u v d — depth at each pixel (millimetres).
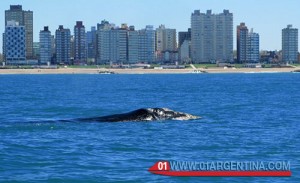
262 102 112375
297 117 78375
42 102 114375
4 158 44062
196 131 60562
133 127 62906
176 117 69938
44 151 47469
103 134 57719
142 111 69062
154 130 60625
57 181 36719
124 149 48750
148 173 38688
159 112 69500
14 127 63781
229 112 87438
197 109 94688
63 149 48500
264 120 73812
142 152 47344
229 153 46938
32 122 68875
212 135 57656
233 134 58688
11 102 114188
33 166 41156
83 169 40125
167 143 52219
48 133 58625
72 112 90188
